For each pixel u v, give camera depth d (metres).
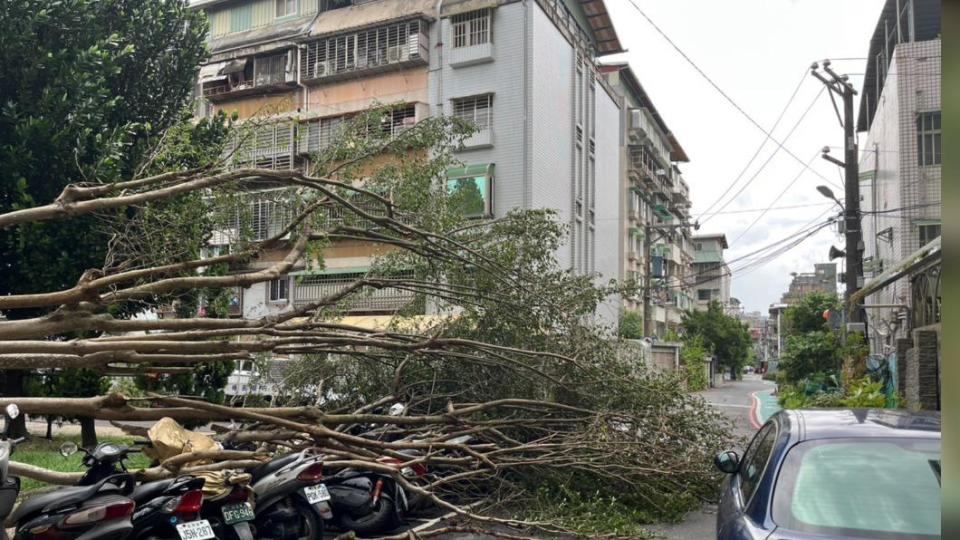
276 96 26.44
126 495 5.17
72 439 13.88
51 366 6.67
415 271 9.70
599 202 31.62
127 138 11.95
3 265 11.20
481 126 23.83
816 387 22.42
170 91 13.24
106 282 6.56
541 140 24.47
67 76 10.68
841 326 22.39
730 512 4.20
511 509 7.82
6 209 10.80
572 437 8.10
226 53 27.19
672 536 7.26
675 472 7.97
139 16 12.64
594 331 9.89
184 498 4.98
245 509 5.50
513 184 23.50
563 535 7.22
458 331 9.37
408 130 9.63
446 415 7.68
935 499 3.55
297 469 5.86
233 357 7.50
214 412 6.61
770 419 5.39
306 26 26.83
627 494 7.96
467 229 9.69
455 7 24.27
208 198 8.56
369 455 6.98
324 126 23.28
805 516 3.54
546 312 9.46
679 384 9.69
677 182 58.66
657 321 46.16
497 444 8.02
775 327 81.50
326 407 9.39
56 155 10.62
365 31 25.20
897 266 15.79
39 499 4.87
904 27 23.97
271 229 11.16
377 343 7.95
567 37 27.62
